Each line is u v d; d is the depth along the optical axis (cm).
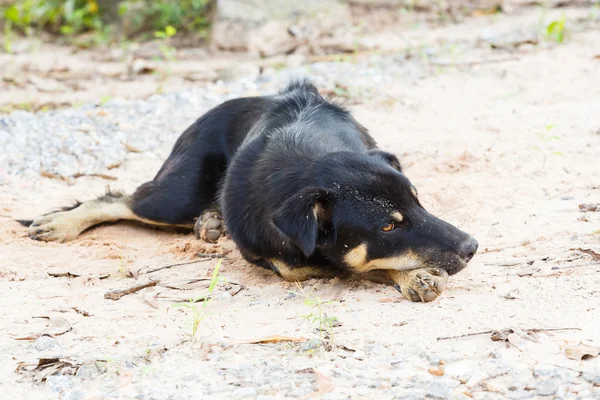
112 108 1600
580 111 1348
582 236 927
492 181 1127
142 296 896
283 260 909
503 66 1661
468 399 627
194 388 673
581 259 871
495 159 1195
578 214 996
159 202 1100
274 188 898
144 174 1317
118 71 1941
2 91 1819
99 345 768
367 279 901
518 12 2084
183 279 944
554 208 1023
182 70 1897
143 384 686
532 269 862
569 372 652
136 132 1471
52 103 1689
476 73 1645
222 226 1063
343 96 1565
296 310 827
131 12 2245
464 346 711
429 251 837
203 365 714
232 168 979
